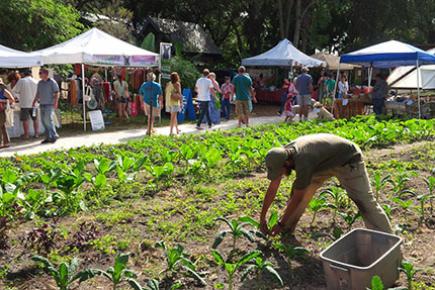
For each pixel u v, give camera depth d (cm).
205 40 3512
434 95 1994
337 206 608
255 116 2153
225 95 1931
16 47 2061
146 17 3419
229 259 490
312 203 575
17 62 1408
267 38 3819
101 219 601
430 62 1731
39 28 2092
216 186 771
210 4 3362
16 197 601
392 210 638
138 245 521
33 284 441
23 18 2031
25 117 1387
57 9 2133
